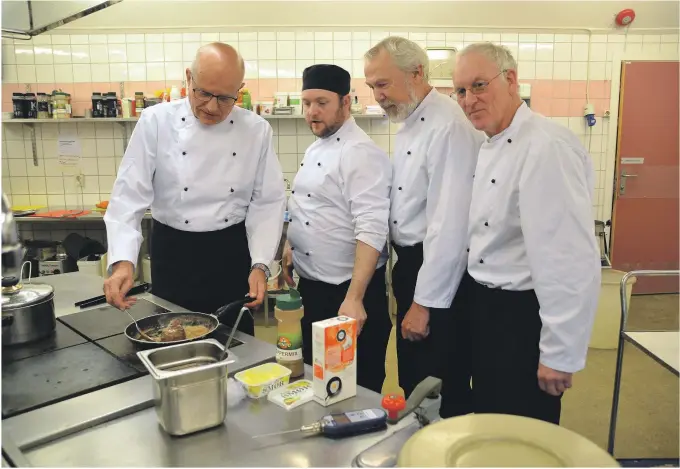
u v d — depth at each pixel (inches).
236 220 75.8
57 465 34.2
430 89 73.2
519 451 30.5
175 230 74.5
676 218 183.6
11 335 52.1
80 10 70.6
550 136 54.1
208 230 73.5
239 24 168.7
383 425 38.1
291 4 165.5
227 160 73.1
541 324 57.3
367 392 44.0
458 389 75.0
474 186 61.8
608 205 182.7
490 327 60.0
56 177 177.8
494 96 56.5
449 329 71.2
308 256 78.0
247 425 38.8
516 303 57.8
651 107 177.8
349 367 42.6
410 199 72.8
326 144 76.5
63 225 177.6
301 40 169.8
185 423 36.9
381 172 73.1
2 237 56.2
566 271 52.9
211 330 53.4
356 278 68.1
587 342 54.2
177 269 75.0
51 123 174.4
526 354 58.2
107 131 175.3
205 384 37.4
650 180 181.8
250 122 75.3
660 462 87.3
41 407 40.9
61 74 171.8
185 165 72.2
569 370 53.8
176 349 42.6
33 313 53.4
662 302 179.0
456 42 170.2
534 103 176.2
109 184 178.4
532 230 53.7
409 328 69.9
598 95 176.7
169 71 171.3
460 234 66.5
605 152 180.1
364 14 167.2
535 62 173.6
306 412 40.6
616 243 185.5
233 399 42.3
